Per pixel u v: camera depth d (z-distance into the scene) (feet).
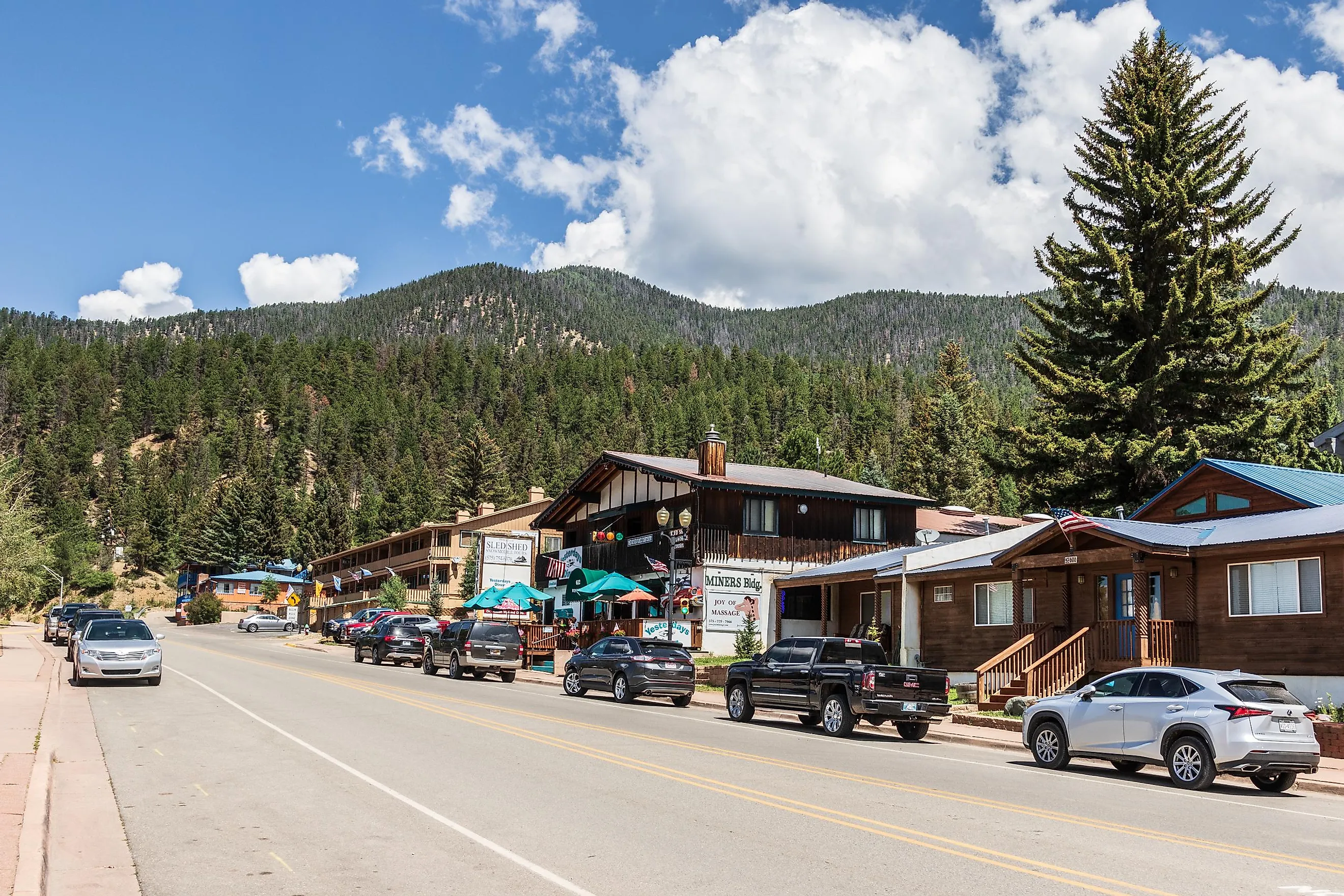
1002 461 148.87
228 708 69.67
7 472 144.25
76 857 29.09
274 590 370.73
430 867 27.84
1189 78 146.92
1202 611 78.79
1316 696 69.46
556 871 27.61
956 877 27.71
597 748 53.26
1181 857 31.12
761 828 33.65
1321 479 92.73
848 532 148.15
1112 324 141.28
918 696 69.00
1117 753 52.06
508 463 539.70
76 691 82.02
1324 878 28.71
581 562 167.63
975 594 102.83
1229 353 136.56
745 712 77.20
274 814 34.83
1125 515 133.69
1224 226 139.95
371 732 57.47
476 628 115.55
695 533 138.31
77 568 461.78
